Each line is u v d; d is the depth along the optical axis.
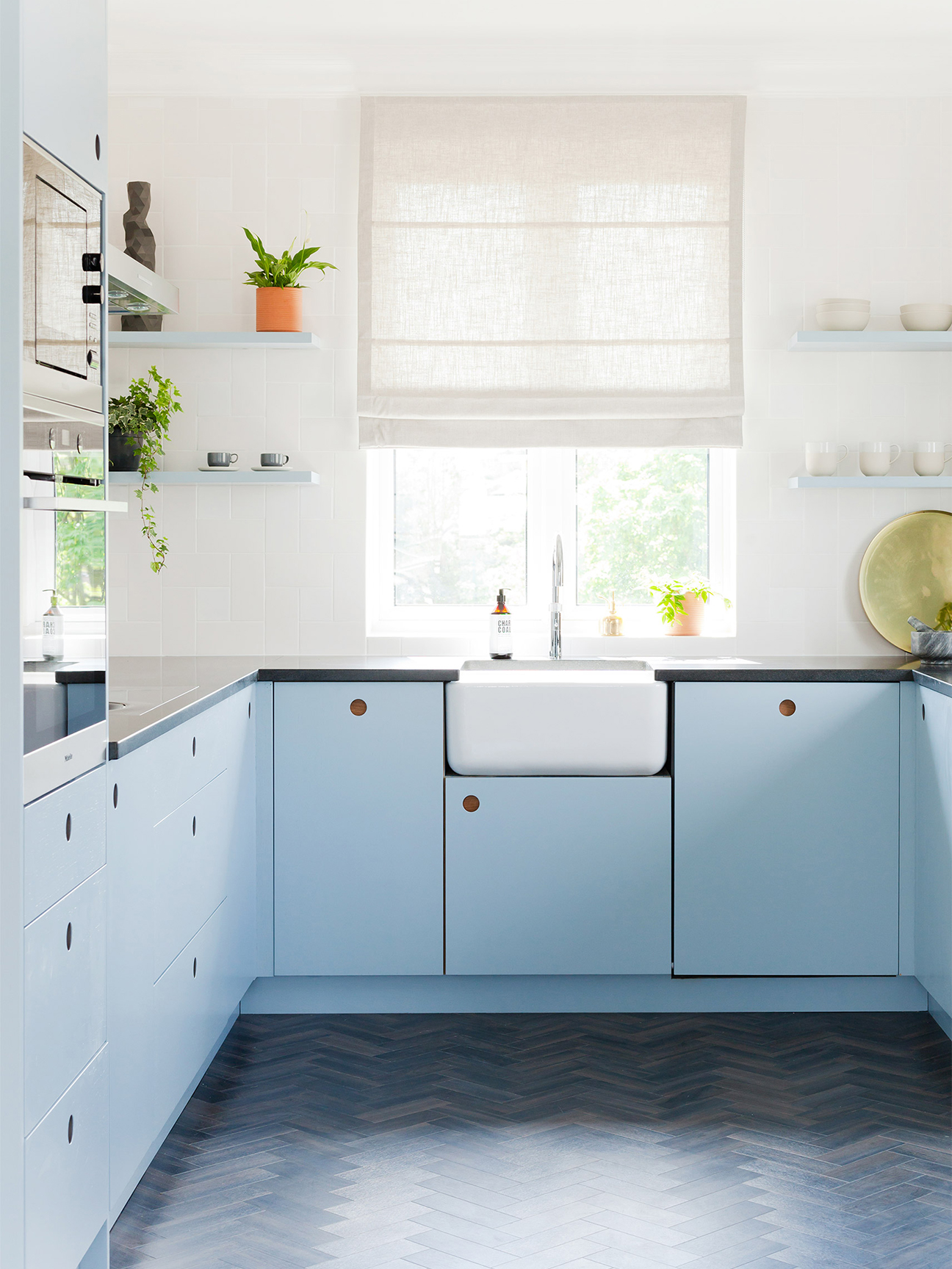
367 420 3.60
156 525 3.65
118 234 3.60
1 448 1.57
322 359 3.63
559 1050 2.96
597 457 3.81
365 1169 2.35
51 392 1.69
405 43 3.44
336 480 3.65
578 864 3.15
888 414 3.61
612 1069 2.84
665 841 3.15
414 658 3.53
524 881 3.15
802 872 3.16
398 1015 3.22
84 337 1.83
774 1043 3.01
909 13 3.26
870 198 3.58
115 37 3.38
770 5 3.20
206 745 2.60
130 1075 2.05
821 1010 3.25
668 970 3.17
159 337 3.42
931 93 3.55
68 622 1.75
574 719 3.12
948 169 3.57
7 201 1.56
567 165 3.55
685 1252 2.06
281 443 3.64
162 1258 2.04
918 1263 2.03
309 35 3.40
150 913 2.17
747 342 3.61
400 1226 2.15
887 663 3.37
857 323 3.44
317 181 3.61
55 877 1.69
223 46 3.44
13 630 1.56
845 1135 2.49
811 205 3.58
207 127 3.60
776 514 3.63
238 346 3.54
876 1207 2.21
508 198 3.56
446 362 3.59
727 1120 2.56
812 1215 2.18
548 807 3.14
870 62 3.48
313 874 3.16
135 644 3.66
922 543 3.61
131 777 2.05
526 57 3.48
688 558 3.81
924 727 3.07
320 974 3.17
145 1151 2.15
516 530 3.83
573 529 3.82
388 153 3.55
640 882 3.15
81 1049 1.79
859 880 3.16
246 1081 2.77
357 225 3.61
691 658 3.60
